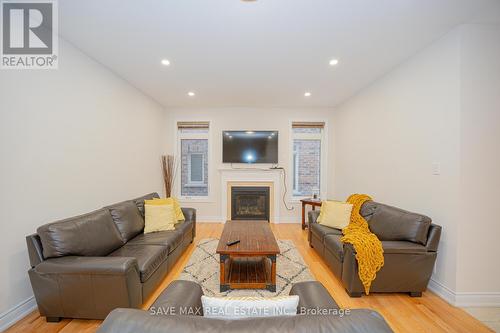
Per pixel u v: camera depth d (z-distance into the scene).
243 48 2.50
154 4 1.81
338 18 1.98
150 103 4.34
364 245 2.21
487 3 1.79
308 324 0.73
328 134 5.07
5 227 1.80
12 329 1.75
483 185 2.11
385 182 3.21
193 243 3.69
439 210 2.31
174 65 2.93
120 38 2.31
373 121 3.52
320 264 2.96
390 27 2.12
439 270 2.29
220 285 2.32
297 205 5.07
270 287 2.33
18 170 1.90
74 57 2.47
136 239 2.70
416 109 2.63
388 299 2.21
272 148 5.00
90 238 2.07
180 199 5.08
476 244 2.11
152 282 2.16
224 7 1.85
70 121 2.42
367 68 3.02
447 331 1.79
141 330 0.70
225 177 5.02
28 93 1.99
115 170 3.21
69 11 1.90
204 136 5.13
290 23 2.06
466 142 2.11
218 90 3.91
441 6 1.83
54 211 2.22
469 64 2.10
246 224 3.22
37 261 1.78
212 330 0.71
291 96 4.25
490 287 2.12
